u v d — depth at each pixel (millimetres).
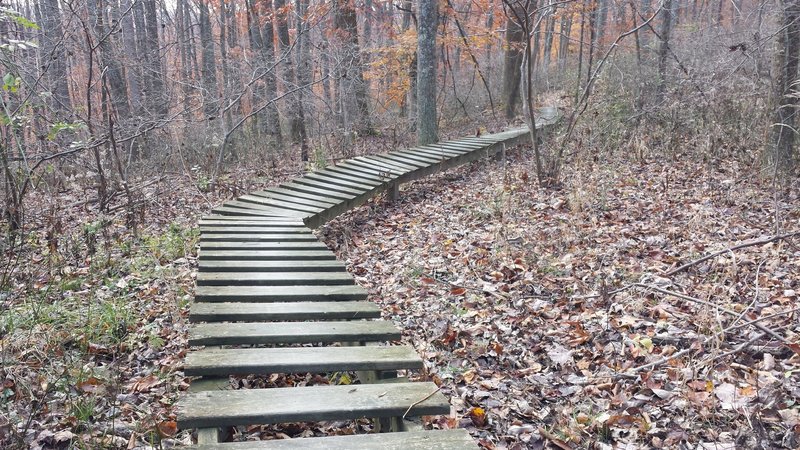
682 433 3062
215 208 7219
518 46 16125
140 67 10984
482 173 10820
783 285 4691
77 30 8586
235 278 4590
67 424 3172
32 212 7539
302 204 7426
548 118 15156
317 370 3070
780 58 7449
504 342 4305
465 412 3416
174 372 3844
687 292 4773
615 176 8508
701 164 8727
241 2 21234
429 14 12227
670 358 3713
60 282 5375
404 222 7930
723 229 6098
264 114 13953
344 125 13688
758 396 3209
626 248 5824
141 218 7414
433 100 12562
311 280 4605
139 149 10289
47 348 3955
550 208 7543
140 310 4844
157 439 3027
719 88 9742
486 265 5785
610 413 3309
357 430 3176
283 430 3191
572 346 4148
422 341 4395
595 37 16578
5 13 4801
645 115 10812
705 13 18203
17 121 6434
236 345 3666
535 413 3396
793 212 6332
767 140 7738
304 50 14508
